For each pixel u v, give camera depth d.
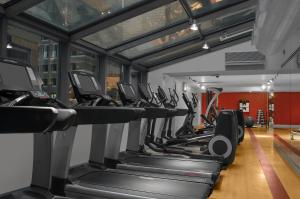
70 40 5.28
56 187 2.80
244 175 4.29
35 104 2.03
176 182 3.10
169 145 6.38
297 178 4.12
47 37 4.92
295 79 9.14
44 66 5.23
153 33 6.55
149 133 5.55
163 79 9.50
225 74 9.66
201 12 6.27
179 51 8.70
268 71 8.82
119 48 6.68
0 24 3.93
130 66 8.11
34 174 2.62
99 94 2.95
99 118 2.53
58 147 2.83
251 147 7.52
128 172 3.57
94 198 2.68
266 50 6.60
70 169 3.40
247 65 8.84
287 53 6.80
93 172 3.45
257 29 5.57
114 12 5.15
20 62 2.10
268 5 4.07
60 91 5.27
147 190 2.80
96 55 6.66
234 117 4.77
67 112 1.57
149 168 3.77
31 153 3.36
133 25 5.98
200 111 18.66
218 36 8.02
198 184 3.04
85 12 4.86
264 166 4.97
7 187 3.04
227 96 19.56
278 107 12.62
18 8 3.88
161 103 5.64
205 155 4.71
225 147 4.70
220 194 3.31
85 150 4.46
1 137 2.96
